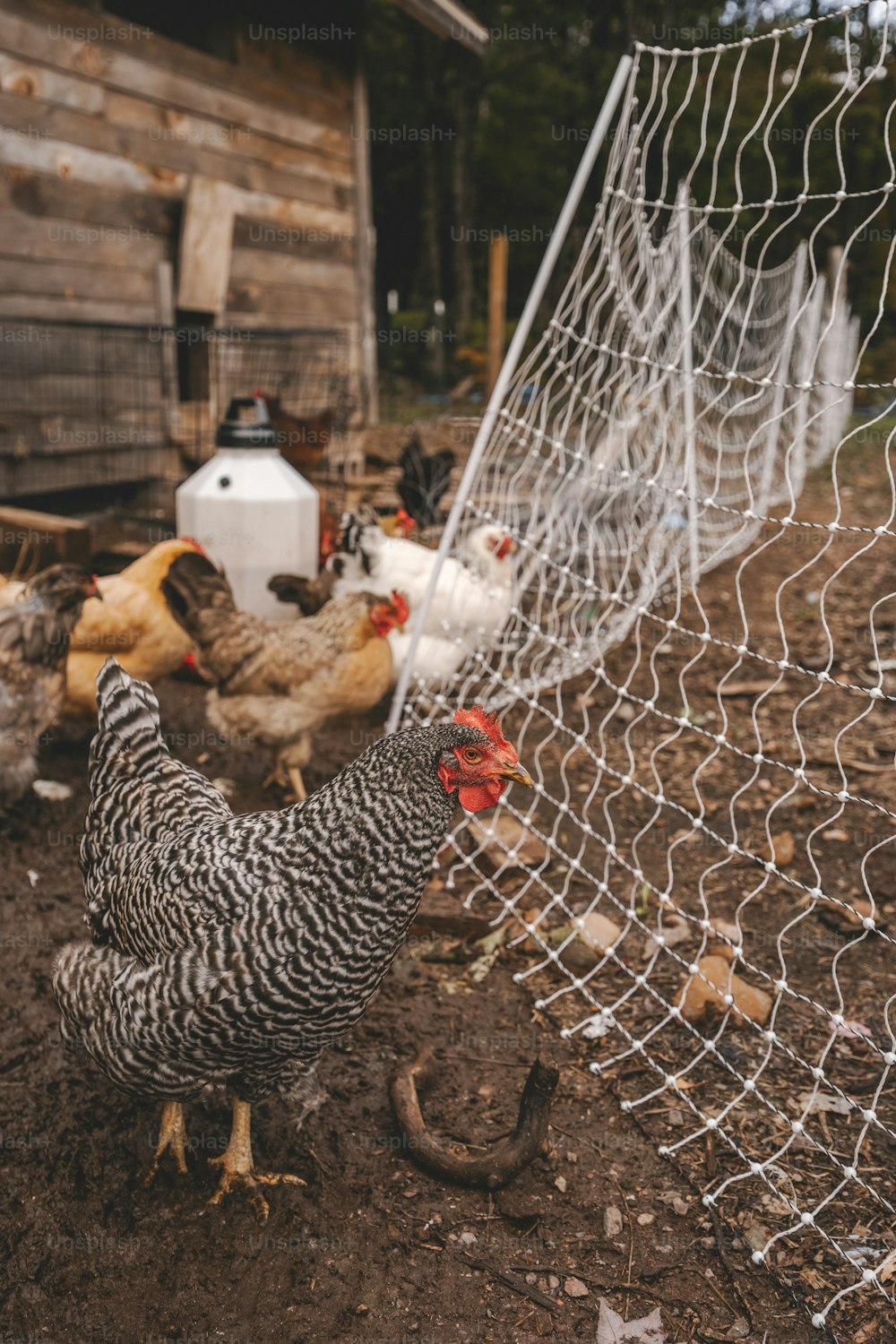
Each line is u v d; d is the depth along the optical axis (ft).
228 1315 7.59
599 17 78.74
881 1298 7.72
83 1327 7.46
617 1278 7.95
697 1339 7.45
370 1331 7.50
